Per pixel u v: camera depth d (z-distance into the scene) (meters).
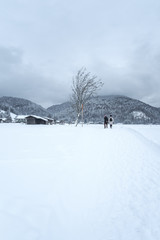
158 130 26.97
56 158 7.41
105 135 14.71
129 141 12.60
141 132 23.50
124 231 3.37
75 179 5.44
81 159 7.45
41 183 4.99
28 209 3.77
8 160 6.90
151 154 9.45
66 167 6.38
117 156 8.53
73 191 4.72
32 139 12.34
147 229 3.44
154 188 5.23
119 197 4.62
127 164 7.39
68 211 3.86
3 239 2.92
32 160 7.00
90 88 28.94
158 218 3.79
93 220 3.65
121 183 5.49
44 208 3.86
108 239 3.15
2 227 3.19
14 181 5.00
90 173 6.04
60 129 21.31
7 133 16.67
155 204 4.34
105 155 8.54
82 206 4.09
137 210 4.07
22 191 4.48
